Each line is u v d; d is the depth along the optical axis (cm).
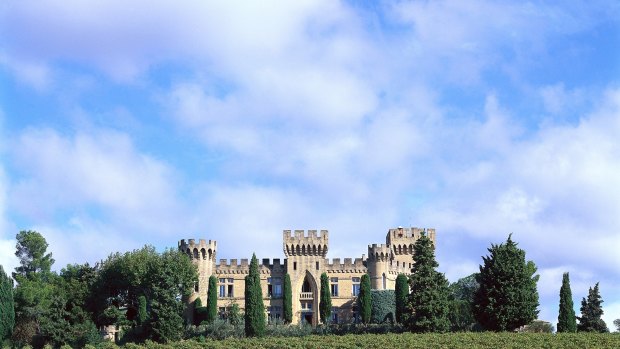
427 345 8775
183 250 13550
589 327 11375
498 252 10262
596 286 11562
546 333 9581
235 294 13600
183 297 13300
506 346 8550
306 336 10194
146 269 12912
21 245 13862
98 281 13162
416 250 10606
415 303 10325
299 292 13562
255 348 9175
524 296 10031
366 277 12638
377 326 11225
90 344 11062
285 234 13750
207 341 10244
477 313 10206
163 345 9919
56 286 13175
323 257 13712
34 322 12406
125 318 12762
